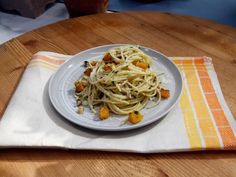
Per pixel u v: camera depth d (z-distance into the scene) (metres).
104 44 0.46
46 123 0.31
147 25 0.50
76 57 0.40
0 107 0.34
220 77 0.38
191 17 0.52
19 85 0.36
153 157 0.28
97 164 0.27
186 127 0.30
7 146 0.28
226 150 0.28
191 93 0.35
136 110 0.32
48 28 0.50
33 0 1.06
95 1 0.75
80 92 0.35
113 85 0.34
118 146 0.28
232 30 0.48
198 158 0.27
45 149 0.29
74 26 0.51
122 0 0.98
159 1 0.96
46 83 0.37
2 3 1.13
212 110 0.32
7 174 0.26
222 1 0.92
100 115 0.31
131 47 0.39
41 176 0.26
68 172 0.26
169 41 0.46
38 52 0.42
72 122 0.30
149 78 0.36
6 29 1.05
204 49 0.44
